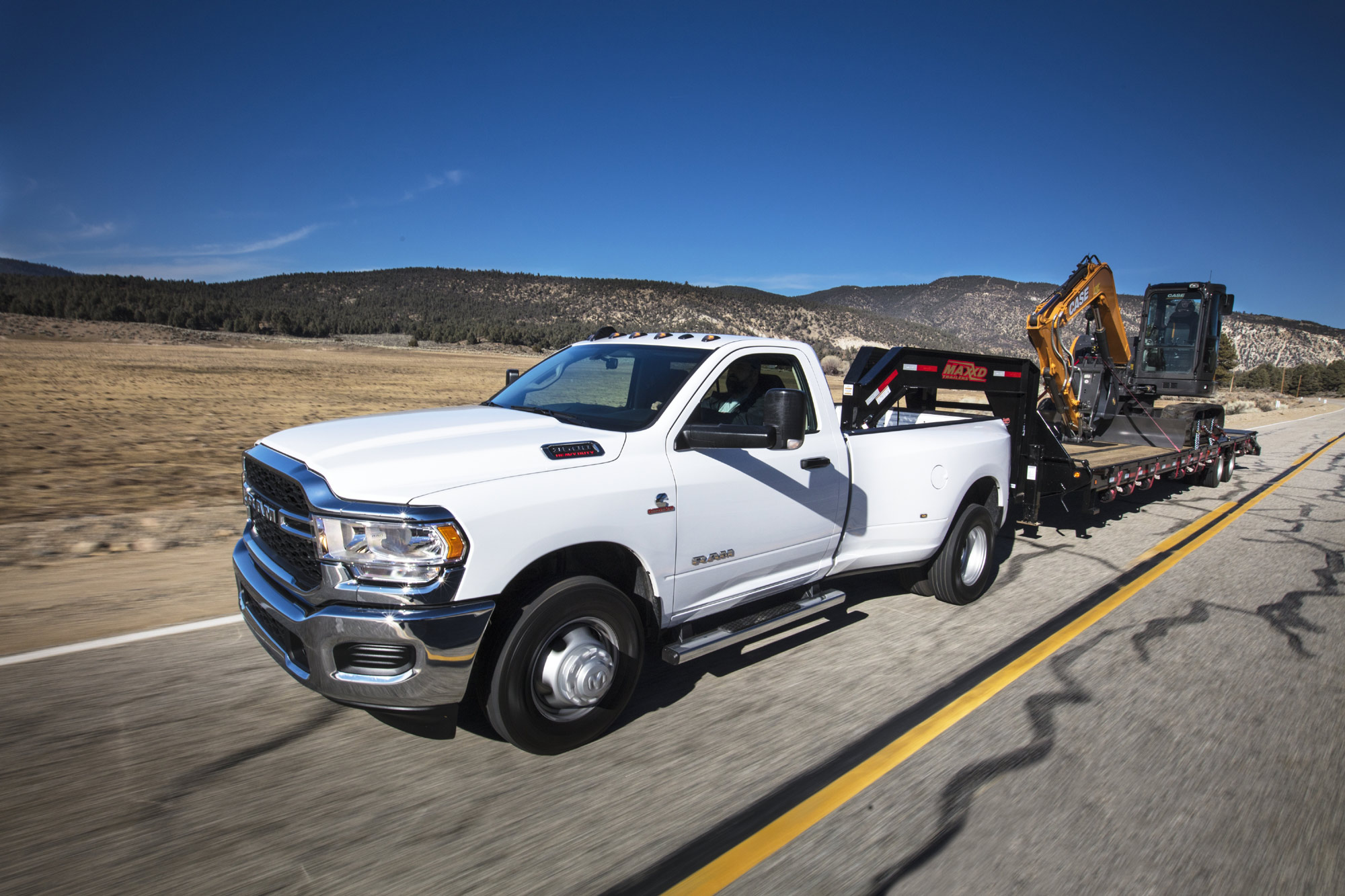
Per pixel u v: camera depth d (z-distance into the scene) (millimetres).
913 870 2633
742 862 2646
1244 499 11258
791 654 4645
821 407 4660
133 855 2570
